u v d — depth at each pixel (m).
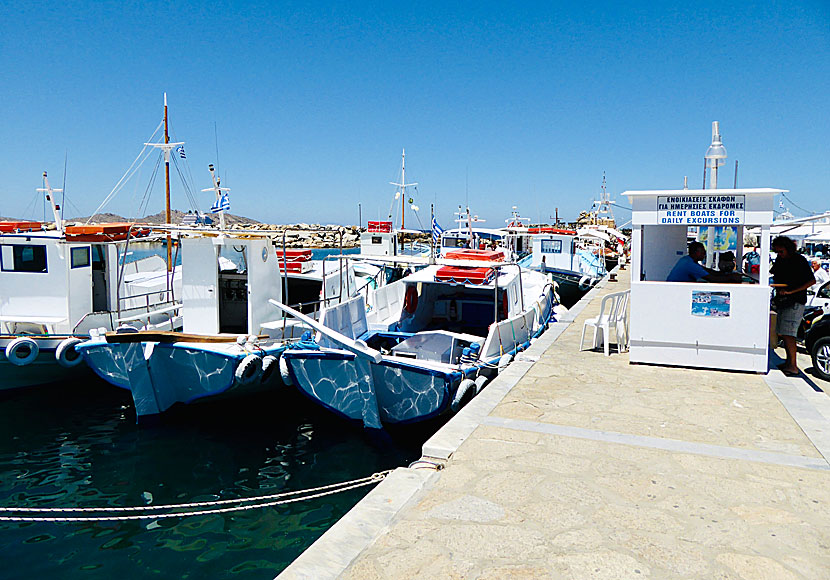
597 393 7.85
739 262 11.73
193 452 9.54
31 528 7.29
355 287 16.97
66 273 12.10
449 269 11.37
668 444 6.00
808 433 6.29
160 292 13.71
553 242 29.06
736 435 6.27
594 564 3.89
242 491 8.28
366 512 4.57
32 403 11.86
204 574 6.34
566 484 5.07
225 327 12.27
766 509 4.64
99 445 9.81
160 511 7.73
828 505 4.70
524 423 6.63
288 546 6.91
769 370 9.04
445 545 4.11
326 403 9.69
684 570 3.83
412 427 9.68
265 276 11.34
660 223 9.10
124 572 6.37
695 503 4.74
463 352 9.91
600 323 10.46
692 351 9.16
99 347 10.41
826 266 24.27
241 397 10.59
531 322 12.45
